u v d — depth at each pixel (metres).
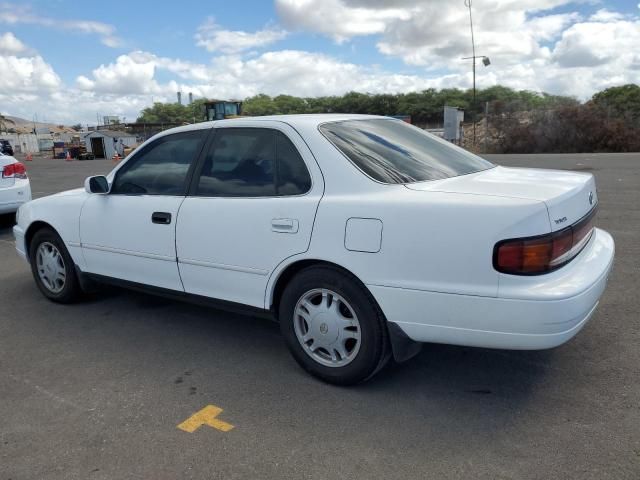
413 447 2.61
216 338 4.05
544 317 2.55
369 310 2.97
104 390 3.29
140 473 2.49
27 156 44.56
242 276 3.44
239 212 3.39
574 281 2.65
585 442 2.59
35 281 5.09
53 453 2.66
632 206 8.41
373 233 2.87
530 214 2.57
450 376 3.31
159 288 3.98
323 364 3.23
